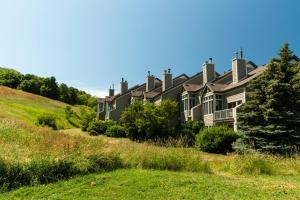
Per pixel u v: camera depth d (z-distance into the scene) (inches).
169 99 1697.8
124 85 2674.7
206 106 1578.5
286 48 1027.9
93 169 517.3
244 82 1288.1
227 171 623.2
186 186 446.9
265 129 977.5
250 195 410.6
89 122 2199.8
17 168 466.9
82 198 400.8
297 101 976.3
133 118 1588.3
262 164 615.8
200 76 1910.7
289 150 917.2
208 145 1131.9
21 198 407.5
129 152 589.0
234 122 1262.3
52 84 4345.5
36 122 2196.1
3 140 712.4
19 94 3496.6
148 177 482.0
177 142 720.3
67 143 597.3
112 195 412.2
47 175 477.4
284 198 397.4
